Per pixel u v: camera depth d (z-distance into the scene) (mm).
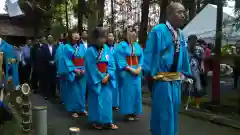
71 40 7641
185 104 7836
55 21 18812
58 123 6707
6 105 5652
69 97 7449
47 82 9984
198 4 15820
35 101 9391
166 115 4457
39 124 4785
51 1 16703
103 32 6172
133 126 6449
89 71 6113
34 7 17203
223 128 6031
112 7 21094
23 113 5340
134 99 6797
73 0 14023
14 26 22578
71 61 7383
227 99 8367
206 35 12148
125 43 6797
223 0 7531
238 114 6805
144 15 13891
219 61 7570
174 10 4445
